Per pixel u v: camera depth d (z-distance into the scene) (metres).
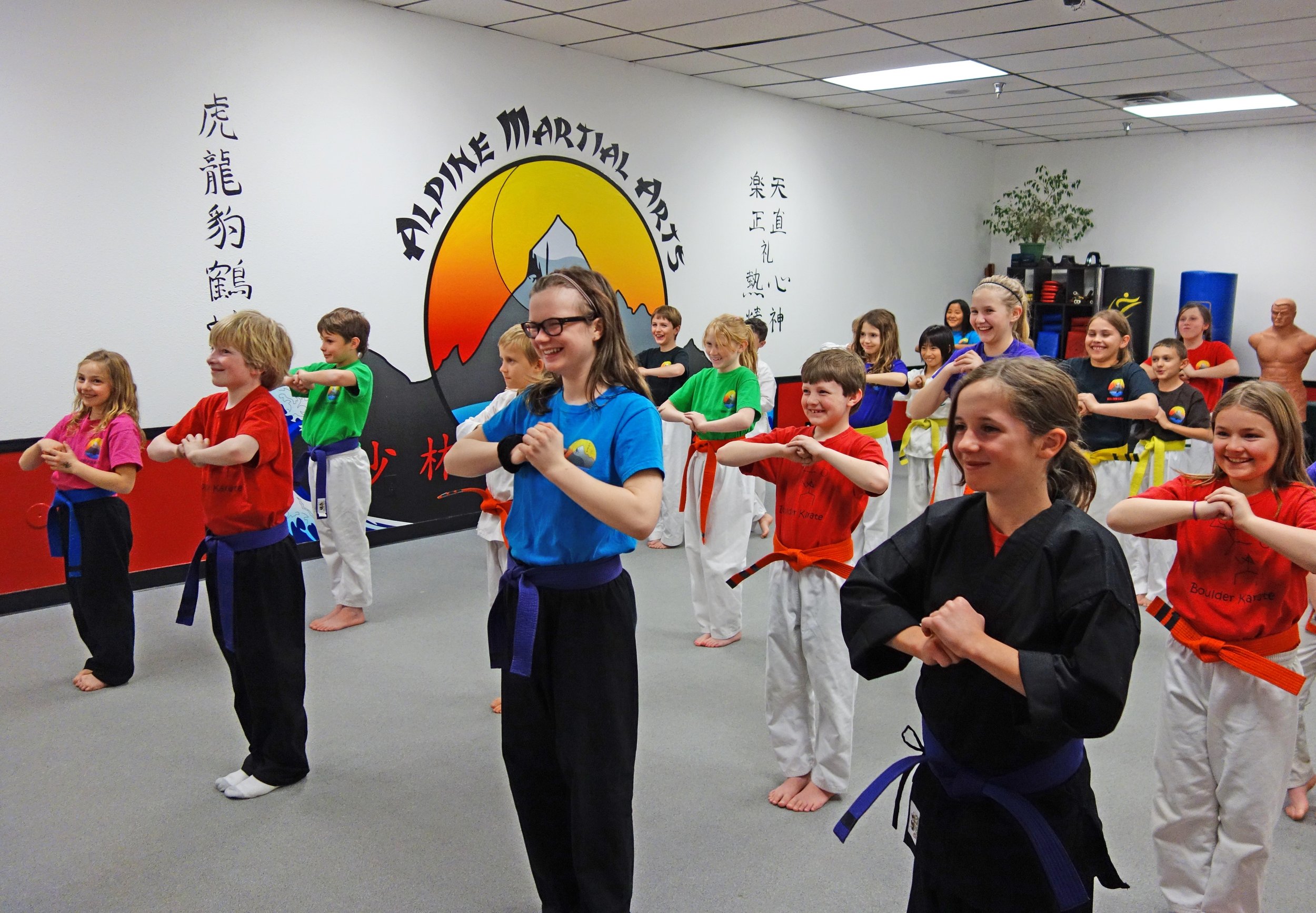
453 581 4.83
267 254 4.86
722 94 7.21
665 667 3.73
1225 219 9.04
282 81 4.82
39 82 4.06
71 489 3.34
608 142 6.43
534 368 3.18
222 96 4.61
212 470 2.58
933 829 1.46
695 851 2.45
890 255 9.16
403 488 5.63
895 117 8.62
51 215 4.15
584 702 1.90
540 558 1.91
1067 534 1.32
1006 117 8.51
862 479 2.38
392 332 5.45
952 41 5.77
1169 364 4.46
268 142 4.80
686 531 4.09
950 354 5.51
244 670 2.65
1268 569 1.96
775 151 7.74
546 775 2.00
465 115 5.61
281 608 2.66
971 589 1.39
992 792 1.37
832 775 2.65
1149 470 4.43
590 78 6.25
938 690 1.42
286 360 2.68
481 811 2.65
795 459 2.46
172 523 4.68
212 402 2.71
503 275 5.94
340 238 5.14
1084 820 1.42
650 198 6.79
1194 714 2.06
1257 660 1.94
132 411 3.39
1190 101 7.57
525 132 5.93
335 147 5.06
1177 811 2.11
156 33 4.36
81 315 4.28
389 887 2.29
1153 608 2.14
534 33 5.70
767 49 6.07
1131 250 9.65
